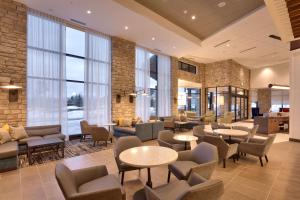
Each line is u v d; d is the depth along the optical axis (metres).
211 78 13.23
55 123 5.98
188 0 5.49
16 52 5.18
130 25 6.42
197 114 13.02
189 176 2.20
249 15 6.02
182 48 8.97
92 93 7.01
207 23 6.97
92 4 5.11
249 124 11.51
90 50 6.96
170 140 4.23
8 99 5.06
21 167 3.90
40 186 3.07
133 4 5.46
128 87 8.08
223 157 3.84
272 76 14.12
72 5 5.19
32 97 5.52
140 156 2.49
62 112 6.13
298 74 6.76
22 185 3.10
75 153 4.94
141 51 8.86
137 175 3.50
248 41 8.41
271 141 4.16
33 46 5.55
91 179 2.30
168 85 10.38
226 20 6.70
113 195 1.81
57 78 6.02
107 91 7.46
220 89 12.73
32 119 5.52
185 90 13.33
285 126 9.48
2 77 4.82
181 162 2.88
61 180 1.70
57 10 5.51
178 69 11.55
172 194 2.00
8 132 4.63
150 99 9.45
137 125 6.25
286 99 15.57
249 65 14.17
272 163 4.24
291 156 4.82
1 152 3.62
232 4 5.66
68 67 6.55
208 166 2.37
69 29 6.55
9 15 5.06
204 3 5.64
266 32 7.34
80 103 6.89
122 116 7.82
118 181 2.25
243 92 14.52
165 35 7.27
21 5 5.24
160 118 9.17
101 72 7.29
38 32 5.64
